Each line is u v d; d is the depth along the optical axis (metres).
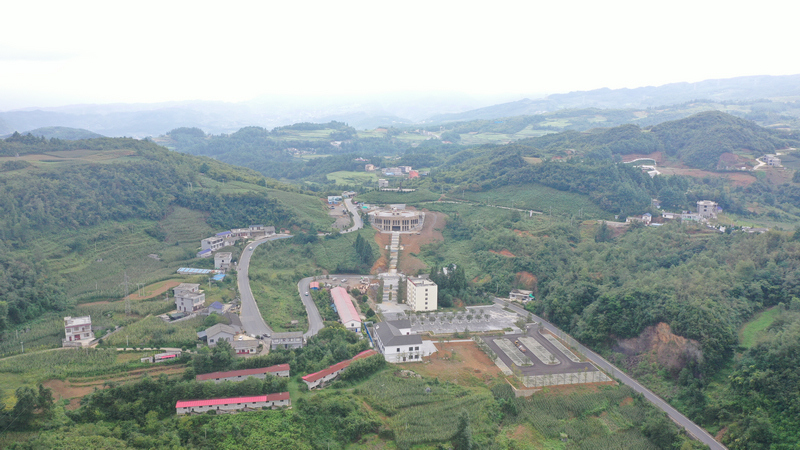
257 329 153.25
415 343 147.50
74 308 161.00
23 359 126.75
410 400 125.19
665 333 146.25
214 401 112.00
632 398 133.75
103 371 121.50
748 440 111.50
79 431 99.62
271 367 126.50
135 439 99.44
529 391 132.62
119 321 152.12
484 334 166.12
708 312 140.62
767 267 162.62
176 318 155.88
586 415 126.75
